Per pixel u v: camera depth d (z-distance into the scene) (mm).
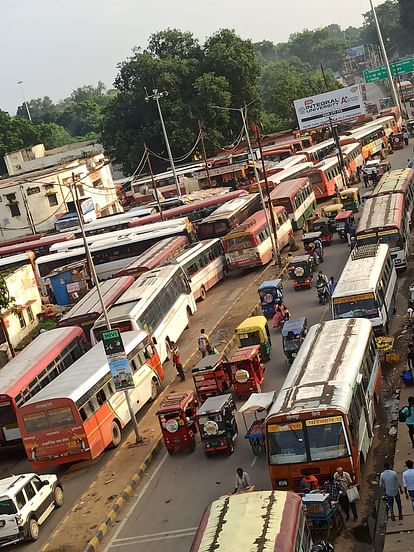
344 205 60906
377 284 33531
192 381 35281
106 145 108750
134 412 32031
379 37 108500
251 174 86312
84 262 57125
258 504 16844
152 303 39469
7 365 35594
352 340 26672
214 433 26922
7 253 68125
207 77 101812
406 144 96000
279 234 56031
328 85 138750
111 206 89250
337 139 74938
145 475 27406
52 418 28547
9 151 132375
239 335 34875
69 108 198375
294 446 21922
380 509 21234
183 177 88938
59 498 26828
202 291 49469
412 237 48156
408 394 28047
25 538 24531
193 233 58750
